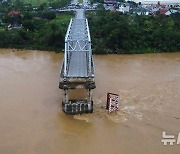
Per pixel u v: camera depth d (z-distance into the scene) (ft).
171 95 210.59
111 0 562.66
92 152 150.20
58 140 159.63
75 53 234.58
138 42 337.93
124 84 227.61
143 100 202.08
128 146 154.81
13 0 566.36
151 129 169.27
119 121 177.06
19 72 251.60
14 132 165.89
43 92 213.05
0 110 188.55
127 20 384.06
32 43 345.31
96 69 261.03
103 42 328.90
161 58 307.37
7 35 344.08
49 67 264.52
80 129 169.78
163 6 534.37
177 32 355.15
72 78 189.26
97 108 190.39
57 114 184.96
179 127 171.53
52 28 354.95
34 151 150.41
